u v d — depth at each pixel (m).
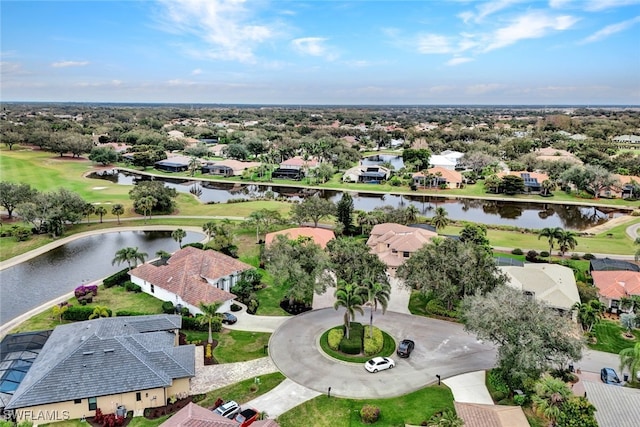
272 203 137.75
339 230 101.62
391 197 161.38
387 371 51.09
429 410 44.25
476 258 64.25
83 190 151.00
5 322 62.53
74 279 79.44
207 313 54.75
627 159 188.75
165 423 37.91
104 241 101.25
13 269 83.94
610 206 144.00
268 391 47.19
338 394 46.91
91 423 41.97
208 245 90.75
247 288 68.62
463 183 174.38
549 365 46.88
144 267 73.81
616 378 48.44
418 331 60.25
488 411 39.88
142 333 52.16
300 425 42.28
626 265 78.31
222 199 152.00
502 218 133.25
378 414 42.88
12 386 44.97
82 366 43.78
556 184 173.12
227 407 42.88
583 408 38.47
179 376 45.56
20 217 106.50
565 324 47.28
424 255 66.06
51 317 63.00
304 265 66.50
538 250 96.06
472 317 49.62
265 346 56.06
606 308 67.44
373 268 66.81
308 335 58.91
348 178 184.50
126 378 43.69
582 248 97.62
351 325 59.94
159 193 122.38
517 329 46.09
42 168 191.12
